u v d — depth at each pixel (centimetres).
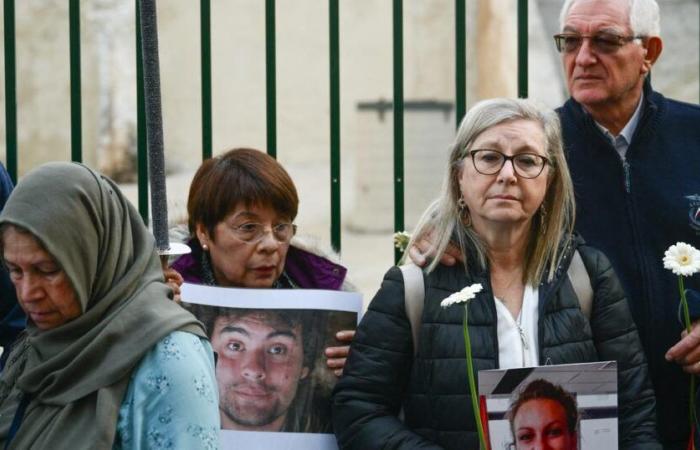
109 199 396
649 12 543
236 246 505
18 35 1447
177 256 517
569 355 476
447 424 470
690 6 1437
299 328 495
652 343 524
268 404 490
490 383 452
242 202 503
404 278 485
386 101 1534
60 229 383
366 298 1406
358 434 474
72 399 388
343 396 480
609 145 538
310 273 525
